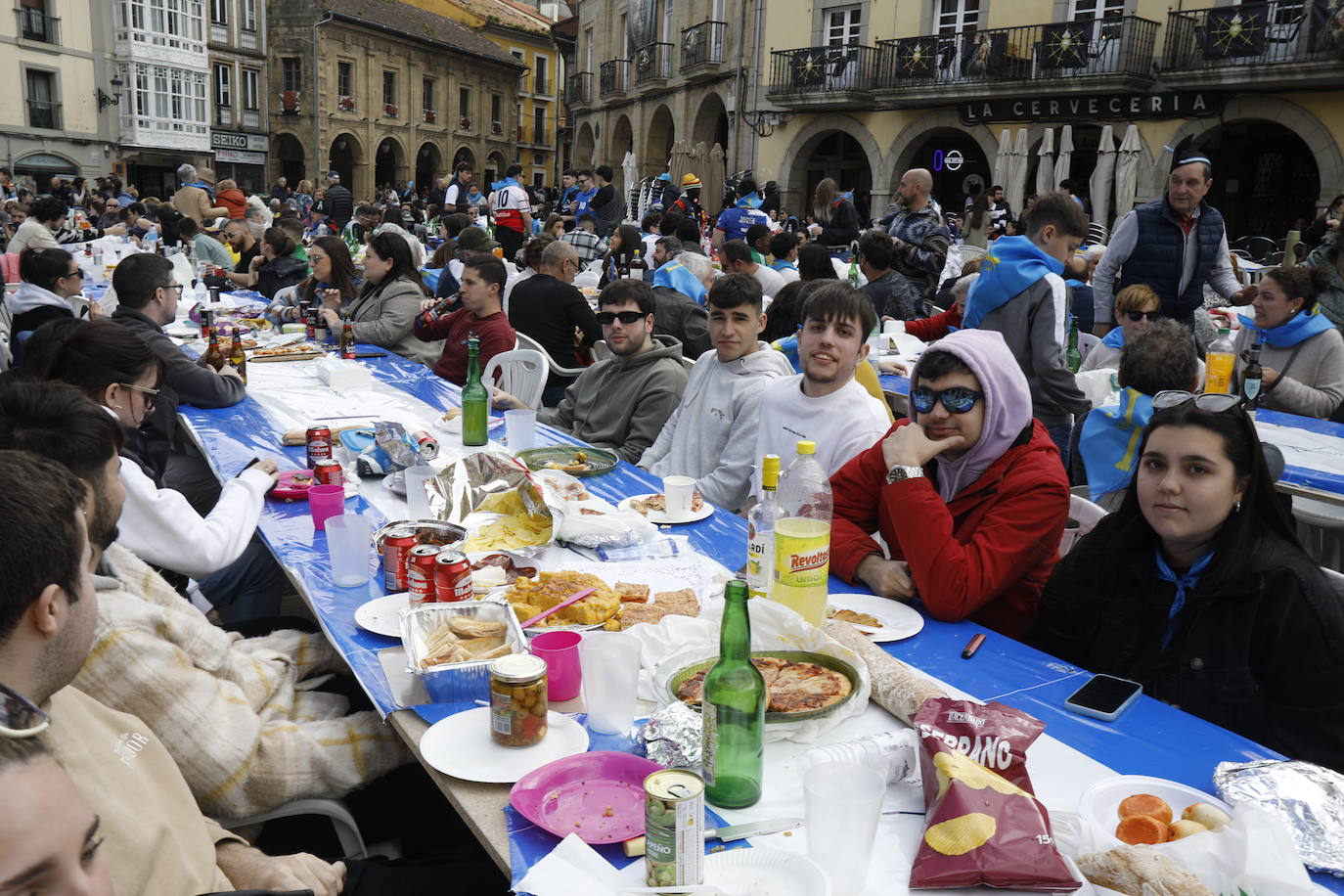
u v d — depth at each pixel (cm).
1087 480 380
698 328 652
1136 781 151
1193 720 175
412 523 254
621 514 270
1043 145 1727
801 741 163
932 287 859
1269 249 1612
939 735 148
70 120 3222
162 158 3609
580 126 3934
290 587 421
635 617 208
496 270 550
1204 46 1703
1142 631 203
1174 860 124
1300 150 1886
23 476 119
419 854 214
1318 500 357
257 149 4097
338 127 4197
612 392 454
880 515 260
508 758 159
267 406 437
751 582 219
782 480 238
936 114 2128
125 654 174
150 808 143
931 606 220
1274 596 183
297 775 187
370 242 632
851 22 2255
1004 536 227
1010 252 448
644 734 160
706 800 146
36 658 119
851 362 321
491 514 278
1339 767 179
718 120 2872
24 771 82
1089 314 689
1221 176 1964
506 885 182
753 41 2433
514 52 5297
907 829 142
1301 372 488
